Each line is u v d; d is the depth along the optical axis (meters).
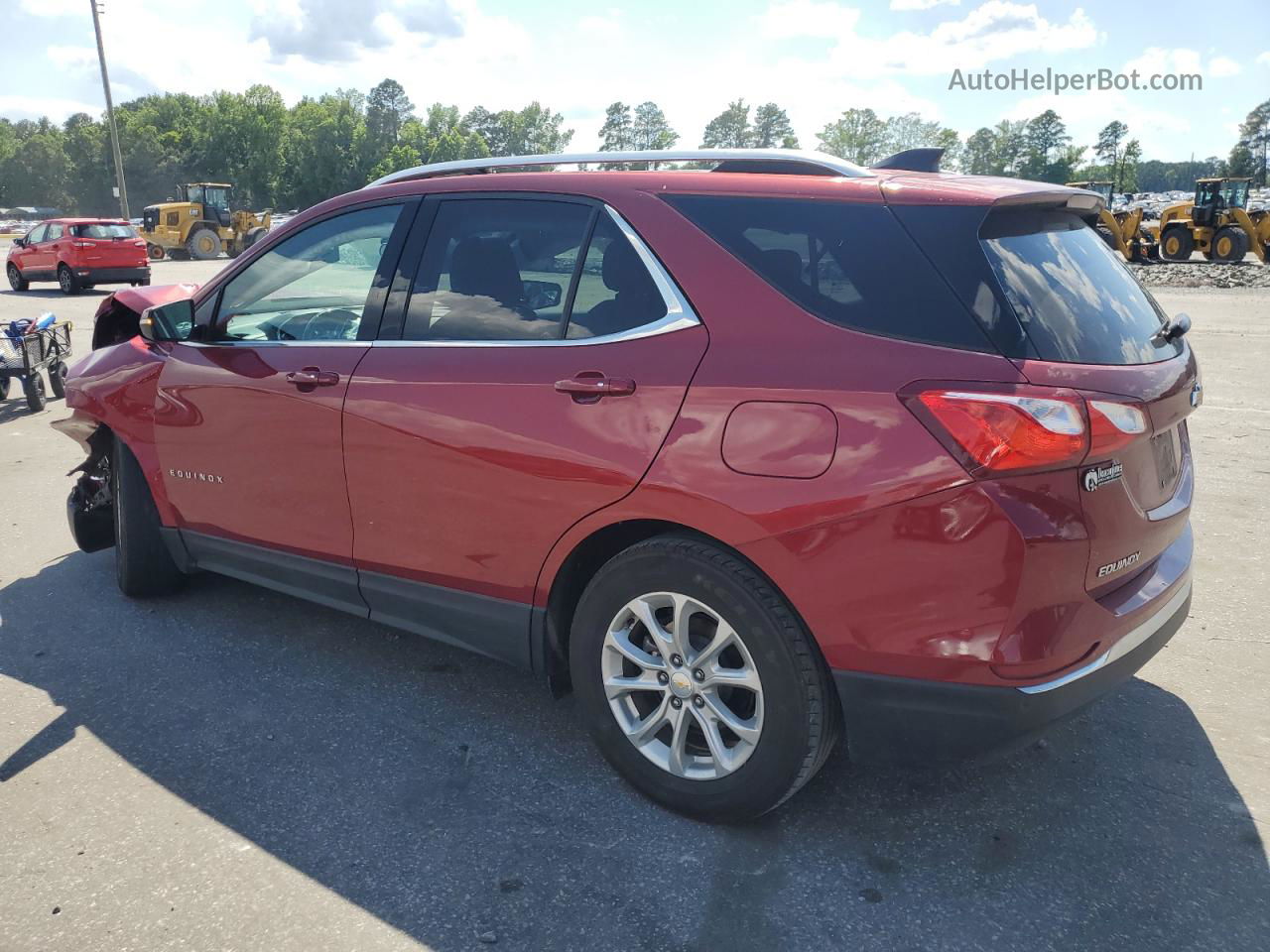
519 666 3.14
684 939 2.37
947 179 2.71
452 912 2.47
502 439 2.94
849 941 2.36
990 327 2.37
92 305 20.34
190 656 3.95
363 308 3.43
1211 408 8.63
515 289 3.08
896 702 2.46
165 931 2.41
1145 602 2.62
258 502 3.74
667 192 2.87
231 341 3.87
